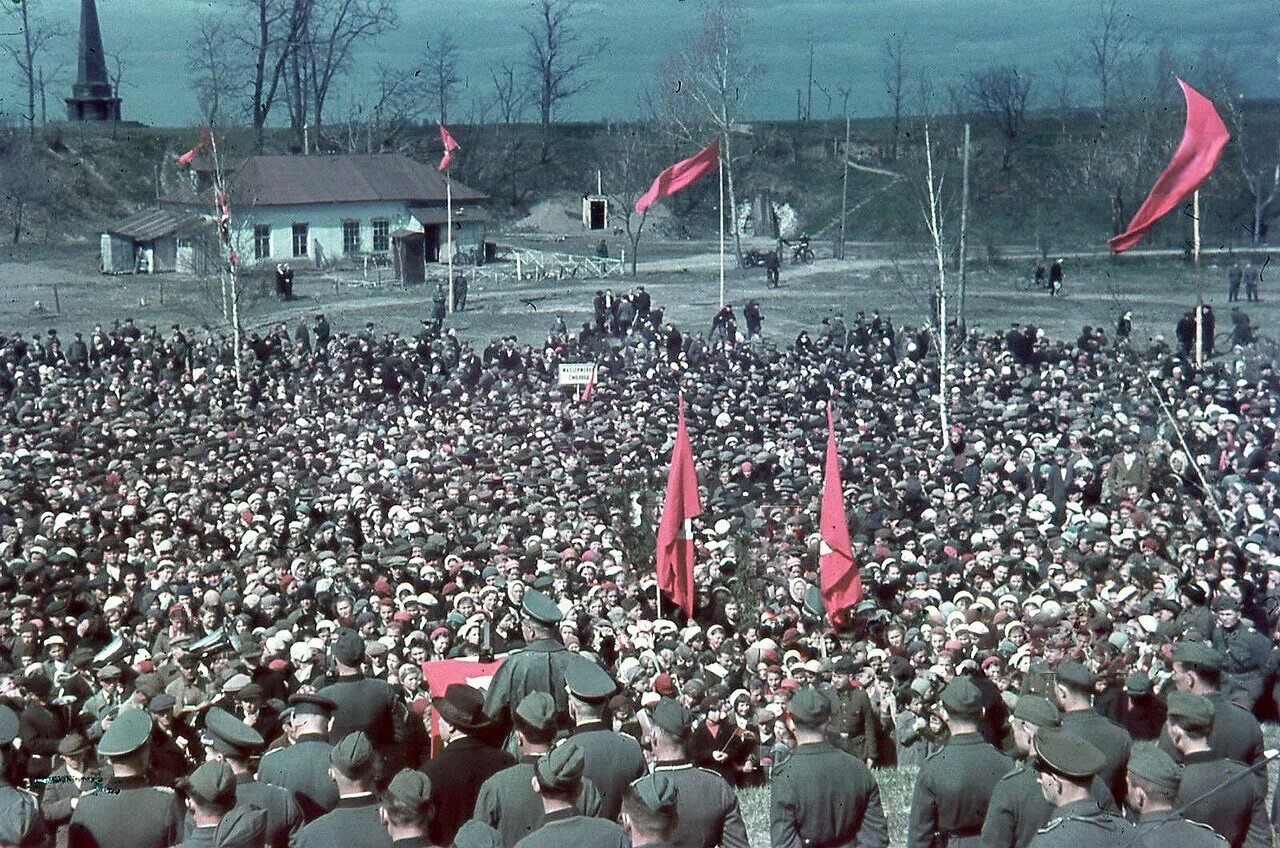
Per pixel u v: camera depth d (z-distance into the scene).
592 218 103.94
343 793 7.05
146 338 50.56
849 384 41.19
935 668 13.45
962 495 26.42
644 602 18.48
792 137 114.12
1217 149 19.12
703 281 78.62
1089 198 93.62
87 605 17.58
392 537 23.30
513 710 7.64
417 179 87.94
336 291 74.31
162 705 10.75
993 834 7.07
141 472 29.53
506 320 65.50
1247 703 11.36
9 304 70.38
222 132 78.75
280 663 12.98
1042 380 41.31
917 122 104.75
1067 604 16.95
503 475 29.33
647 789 6.43
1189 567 19.41
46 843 7.46
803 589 18.39
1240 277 63.53
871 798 7.45
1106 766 8.06
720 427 35.09
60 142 103.56
